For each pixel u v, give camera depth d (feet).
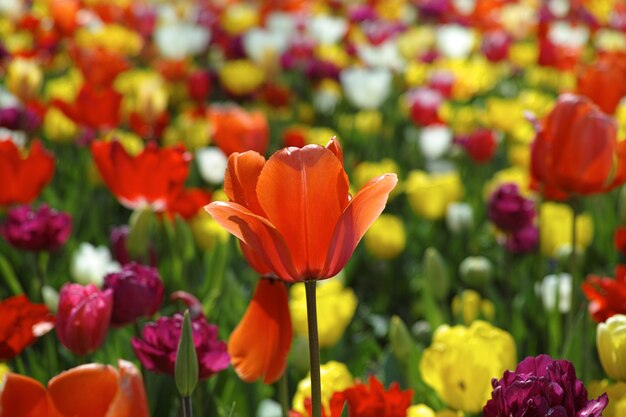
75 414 5.25
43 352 12.18
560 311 12.87
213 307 12.59
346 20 35.29
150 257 12.82
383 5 37.58
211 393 10.21
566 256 14.47
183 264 13.70
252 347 7.87
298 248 6.31
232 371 10.64
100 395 5.27
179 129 21.98
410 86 28.19
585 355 10.11
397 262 18.13
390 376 10.96
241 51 27.91
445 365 8.88
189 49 28.50
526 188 17.71
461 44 30.35
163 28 28.27
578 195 10.18
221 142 15.12
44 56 27.76
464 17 35.04
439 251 18.35
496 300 13.75
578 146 9.77
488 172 21.71
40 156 12.96
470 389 8.86
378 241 16.30
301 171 6.13
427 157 22.25
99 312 8.39
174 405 10.22
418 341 13.04
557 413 6.14
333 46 31.22
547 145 9.96
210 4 35.68
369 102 24.08
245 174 6.38
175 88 26.22
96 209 17.69
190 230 14.80
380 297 17.63
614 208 18.25
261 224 6.24
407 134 25.00
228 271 12.39
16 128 20.11
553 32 31.86
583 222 14.96
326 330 11.28
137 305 9.32
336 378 8.70
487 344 8.88
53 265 16.11
